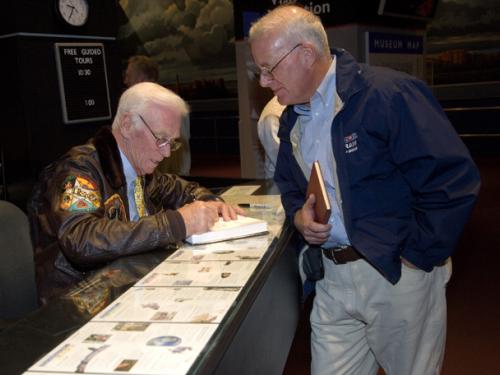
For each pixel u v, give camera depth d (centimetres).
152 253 144
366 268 162
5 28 308
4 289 159
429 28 1006
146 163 164
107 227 140
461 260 436
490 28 958
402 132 144
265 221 166
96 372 77
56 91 326
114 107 364
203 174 994
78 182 148
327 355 176
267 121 268
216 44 1246
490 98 966
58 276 149
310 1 352
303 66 152
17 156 323
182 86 1310
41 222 151
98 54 347
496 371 270
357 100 150
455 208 142
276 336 143
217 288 112
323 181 153
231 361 97
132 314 99
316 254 174
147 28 1322
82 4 334
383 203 154
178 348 84
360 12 340
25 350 84
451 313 342
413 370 168
